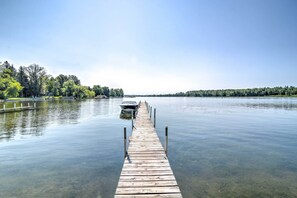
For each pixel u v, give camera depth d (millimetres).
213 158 9922
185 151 11109
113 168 8594
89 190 6695
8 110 30312
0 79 54094
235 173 8102
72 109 38438
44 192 6527
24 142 12750
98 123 21078
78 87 97625
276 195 6449
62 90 90750
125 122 21984
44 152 10703
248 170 8414
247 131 17172
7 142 12719
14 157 9867
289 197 6344
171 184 6164
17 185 6992
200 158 9922
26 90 77250
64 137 14281
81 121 22484
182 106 54531
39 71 79125
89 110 37156
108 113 31953
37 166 8734
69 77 115750
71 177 7664
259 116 28938
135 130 15070
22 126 18547
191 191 6676
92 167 8680
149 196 5465
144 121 19797
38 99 72812
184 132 16781
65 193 6473
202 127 19266
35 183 7152
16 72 81688
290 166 8875
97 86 128125
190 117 27875
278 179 7574
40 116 26031
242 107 48531
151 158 8625
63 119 23812
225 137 14758
